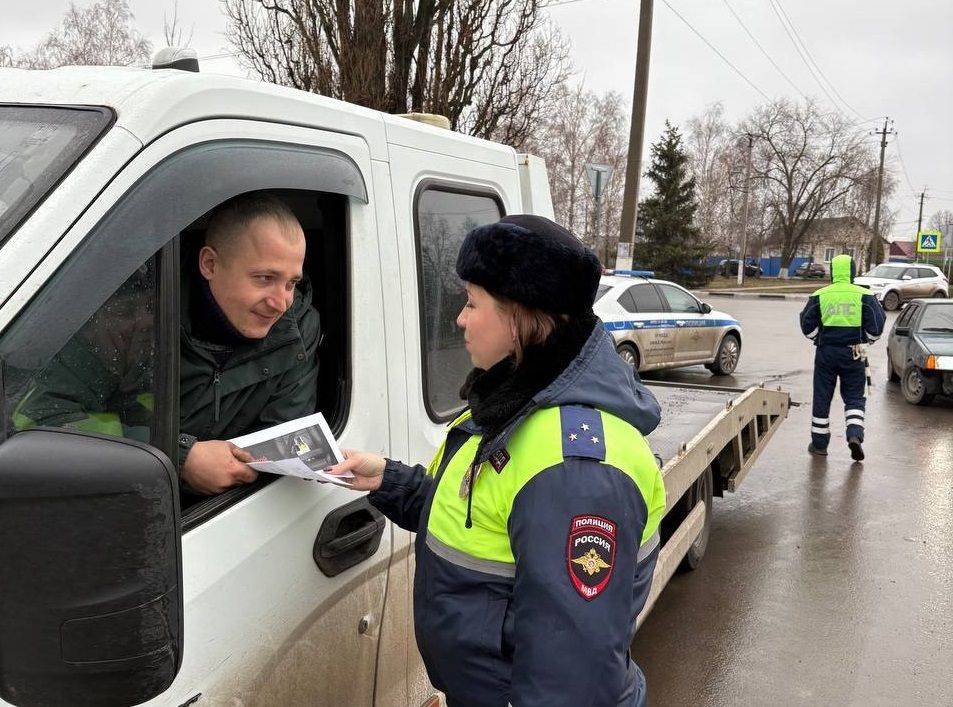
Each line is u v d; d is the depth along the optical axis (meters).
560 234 1.30
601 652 1.18
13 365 1.06
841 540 5.56
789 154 57.09
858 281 28.44
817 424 7.85
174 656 1.04
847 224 62.06
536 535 1.21
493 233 1.30
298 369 1.66
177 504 1.03
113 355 1.19
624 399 1.33
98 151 1.21
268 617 1.46
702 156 63.09
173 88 1.31
